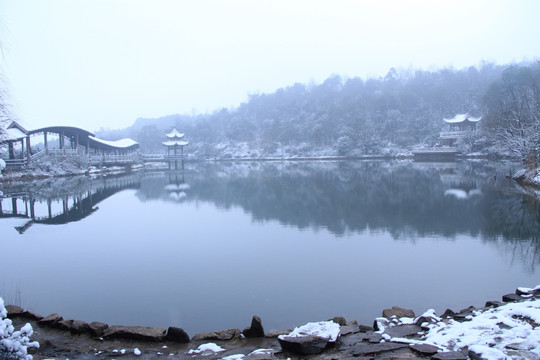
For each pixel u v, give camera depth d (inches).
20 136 1633.9
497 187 1151.0
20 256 557.0
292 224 745.6
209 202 1073.5
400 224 711.7
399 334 234.1
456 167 1988.2
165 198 1170.0
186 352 237.5
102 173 2201.0
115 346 249.0
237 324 338.3
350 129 3284.9
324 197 1084.5
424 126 3250.5
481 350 183.0
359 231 667.4
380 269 471.8
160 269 492.1
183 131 4712.1
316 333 230.4
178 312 363.9
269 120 4419.3
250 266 496.7
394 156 3053.6
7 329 191.5
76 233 708.0
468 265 478.3
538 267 466.6
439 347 198.4
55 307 378.3
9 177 1550.2
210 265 505.0
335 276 452.1
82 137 2156.7
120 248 596.1
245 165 3004.4
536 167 1224.8
